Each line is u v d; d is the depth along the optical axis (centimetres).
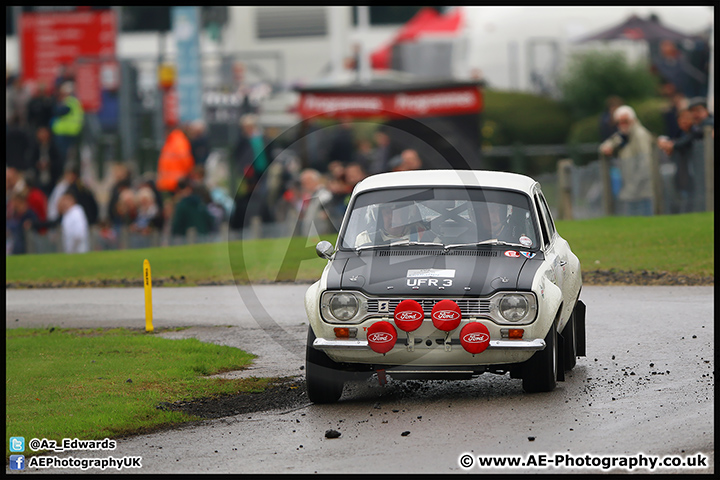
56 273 7731
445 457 2667
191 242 9188
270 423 3138
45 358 4347
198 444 2928
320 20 14325
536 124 11225
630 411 3062
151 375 3900
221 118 10894
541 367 3278
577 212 8706
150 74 12075
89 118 11338
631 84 11356
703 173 7938
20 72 11950
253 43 14638
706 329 4438
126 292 6712
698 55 11538
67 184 9431
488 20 12069
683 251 6675
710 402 3139
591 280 6106
